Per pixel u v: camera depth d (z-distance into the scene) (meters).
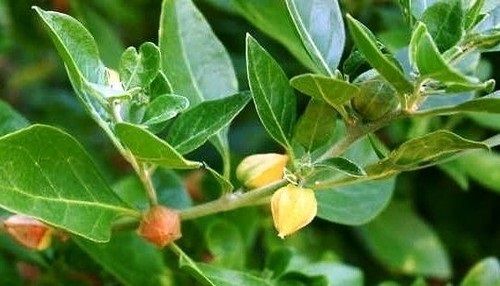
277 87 0.38
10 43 0.71
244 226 0.52
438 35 0.34
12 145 0.34
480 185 0.65
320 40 0.37
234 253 0.51
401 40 0.52
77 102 0.71
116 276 0.46
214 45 0.43
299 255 0.51
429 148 0.36
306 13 0.37
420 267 0.59
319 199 0.44
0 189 0.34
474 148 0.35
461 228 0.65
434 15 0.34
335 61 0.37
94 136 0.68
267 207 0.55
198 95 0.43
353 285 0.49
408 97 0.35
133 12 0.65
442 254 0.59
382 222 0.59
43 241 0.40
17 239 0.40
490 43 0.35
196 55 0.43
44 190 0.35
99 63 0.35
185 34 0.43
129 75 0.36
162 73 0.37
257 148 0.63
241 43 0.63
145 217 0.38
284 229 0.36
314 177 0.40
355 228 0.60
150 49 0.36
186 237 0.52
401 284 0.61
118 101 0.35
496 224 0.65
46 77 0.76
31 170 0.35
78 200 0.36
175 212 0.39
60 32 0.34
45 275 0.52
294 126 0.38
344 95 0.34
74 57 0.35
